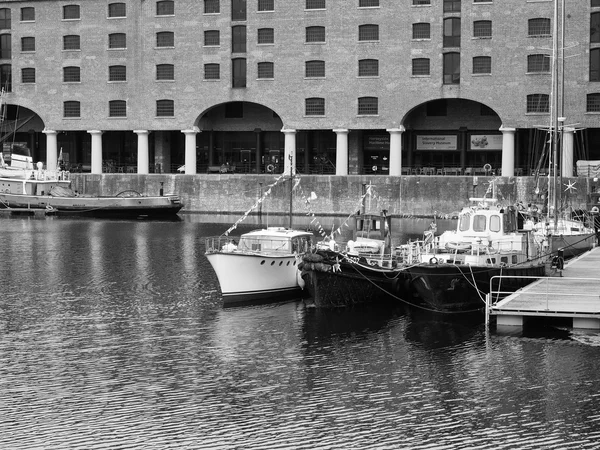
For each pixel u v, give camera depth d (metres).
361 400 31.08
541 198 77.19
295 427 28.94
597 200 77.06
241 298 45.50
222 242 59.31
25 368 34.50
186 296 47.06
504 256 45.59
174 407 30.56
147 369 34.38
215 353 36.38
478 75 89.62
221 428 28.89
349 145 97.31
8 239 71.38
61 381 33.03
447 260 43.81
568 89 87.38
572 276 47.69
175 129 97.62
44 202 94.00
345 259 43.44
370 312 43.06
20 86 101.94
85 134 105.94
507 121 89.31
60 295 47.59
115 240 70.62
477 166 95.56
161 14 97.31
